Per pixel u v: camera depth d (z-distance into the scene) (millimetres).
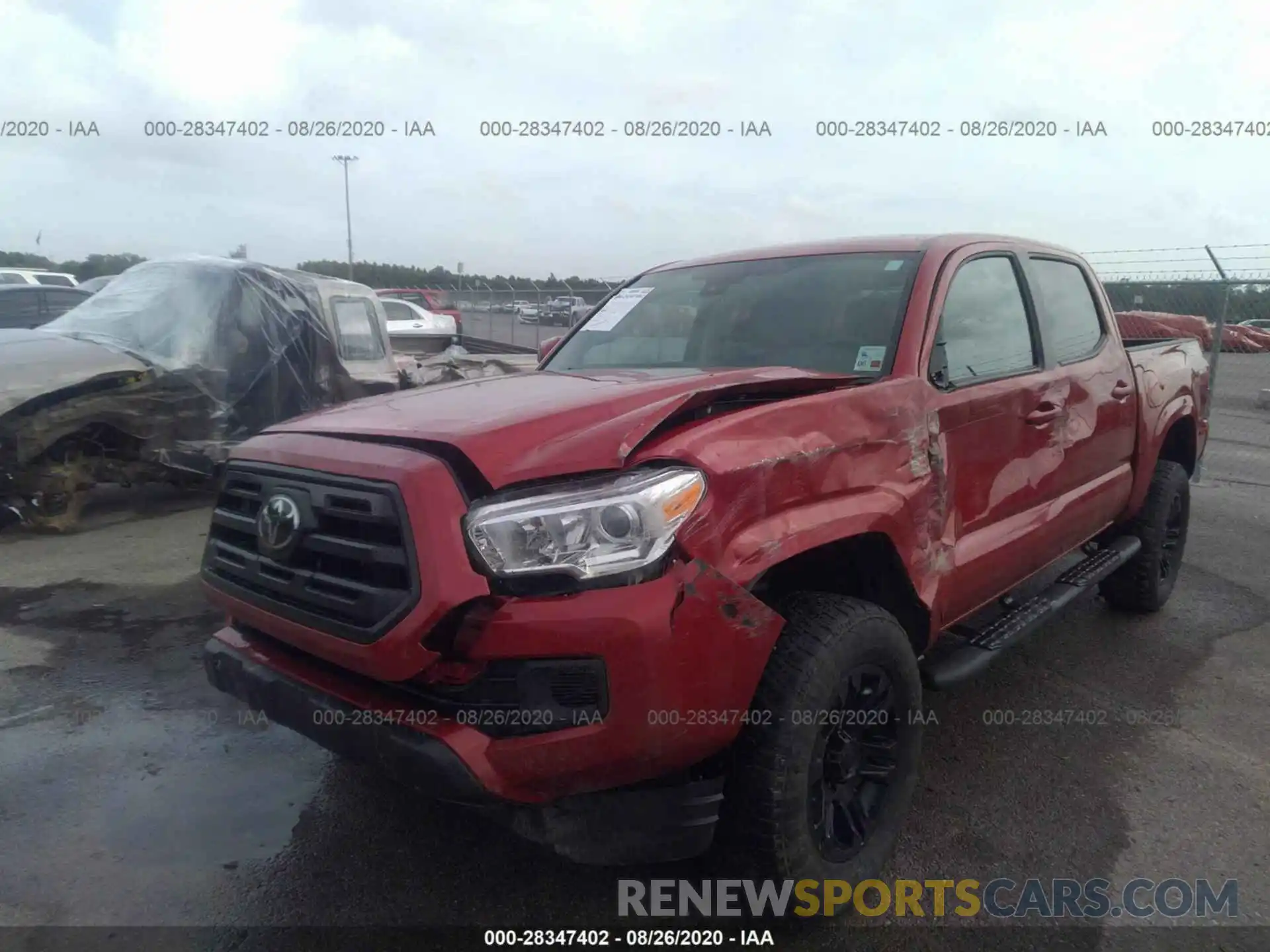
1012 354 3832
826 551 2787
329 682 2521
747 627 2371
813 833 2637
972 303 3697
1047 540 3930
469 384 3270
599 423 2428
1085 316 4609
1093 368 4344
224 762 3629
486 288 27062
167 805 3320
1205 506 8383
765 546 2443
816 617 2658
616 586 2197
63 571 5969
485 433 2334
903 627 3148
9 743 3744
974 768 3678
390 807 3334
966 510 3340
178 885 2873
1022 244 4230
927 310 3361
